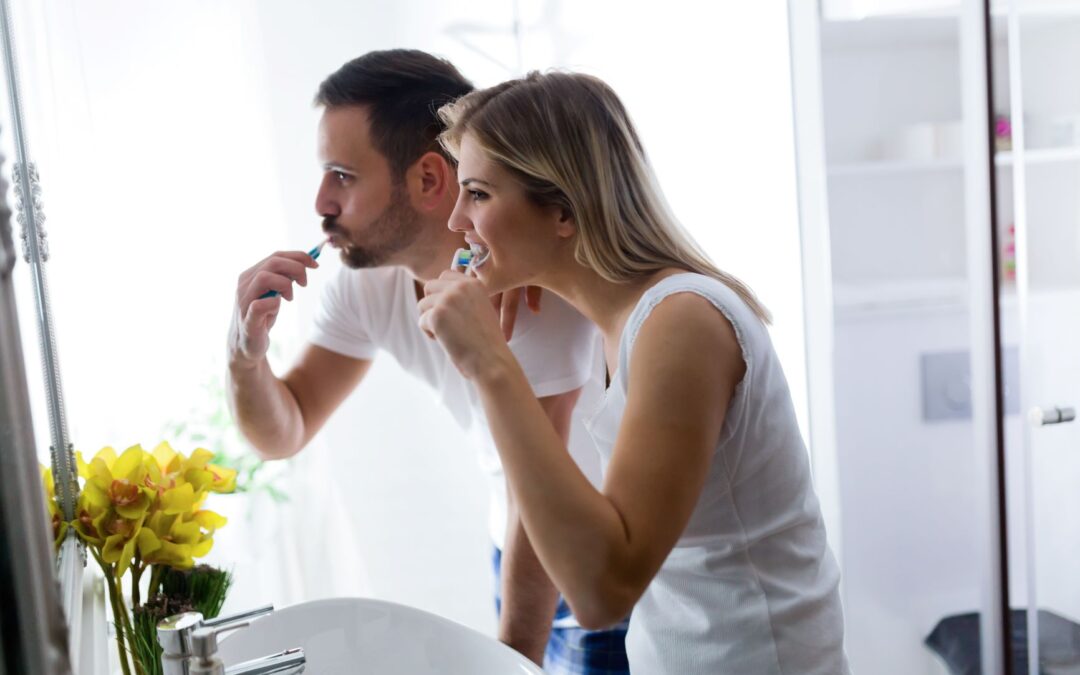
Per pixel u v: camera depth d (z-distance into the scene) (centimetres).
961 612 214
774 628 96
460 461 278
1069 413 159
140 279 247
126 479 113
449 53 267
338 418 271
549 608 130
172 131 247
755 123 203
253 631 105
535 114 97
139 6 242
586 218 96
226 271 253
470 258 105
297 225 256
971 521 214
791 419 97
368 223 141
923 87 217
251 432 150
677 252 99
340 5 256
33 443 74
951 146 209
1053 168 157
